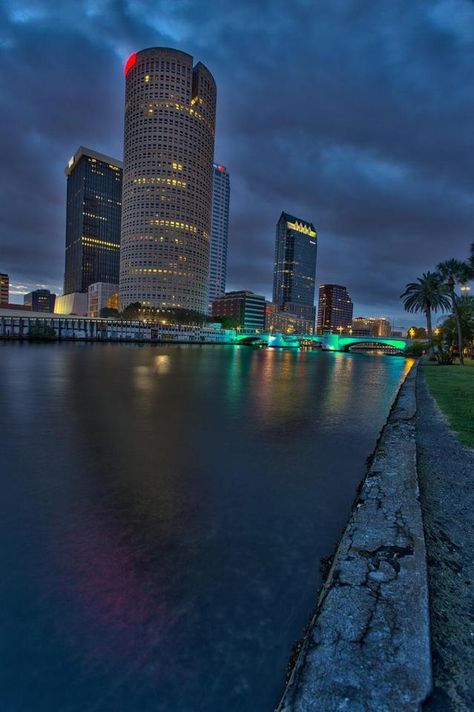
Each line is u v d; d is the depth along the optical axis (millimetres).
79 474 8328
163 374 33000
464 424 10469
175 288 182250
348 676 2164
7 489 7418
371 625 2549
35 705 2957
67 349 69000
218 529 5941
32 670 3256
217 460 9594
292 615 3936
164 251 180000
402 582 3033
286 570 4797
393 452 7348
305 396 22562
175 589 4363
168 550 5266
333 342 153125
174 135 180500
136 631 3682
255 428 13328
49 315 122125
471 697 2105
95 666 3285
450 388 18844
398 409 12898
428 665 2227
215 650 3439
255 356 81750
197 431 12609
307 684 2135
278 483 8078
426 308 70312
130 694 3025
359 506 4734
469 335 56719
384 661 2258
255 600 4180
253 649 3451
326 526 6121
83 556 5066
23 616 3885
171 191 180625
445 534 4352
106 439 11250
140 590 4340
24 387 21672
